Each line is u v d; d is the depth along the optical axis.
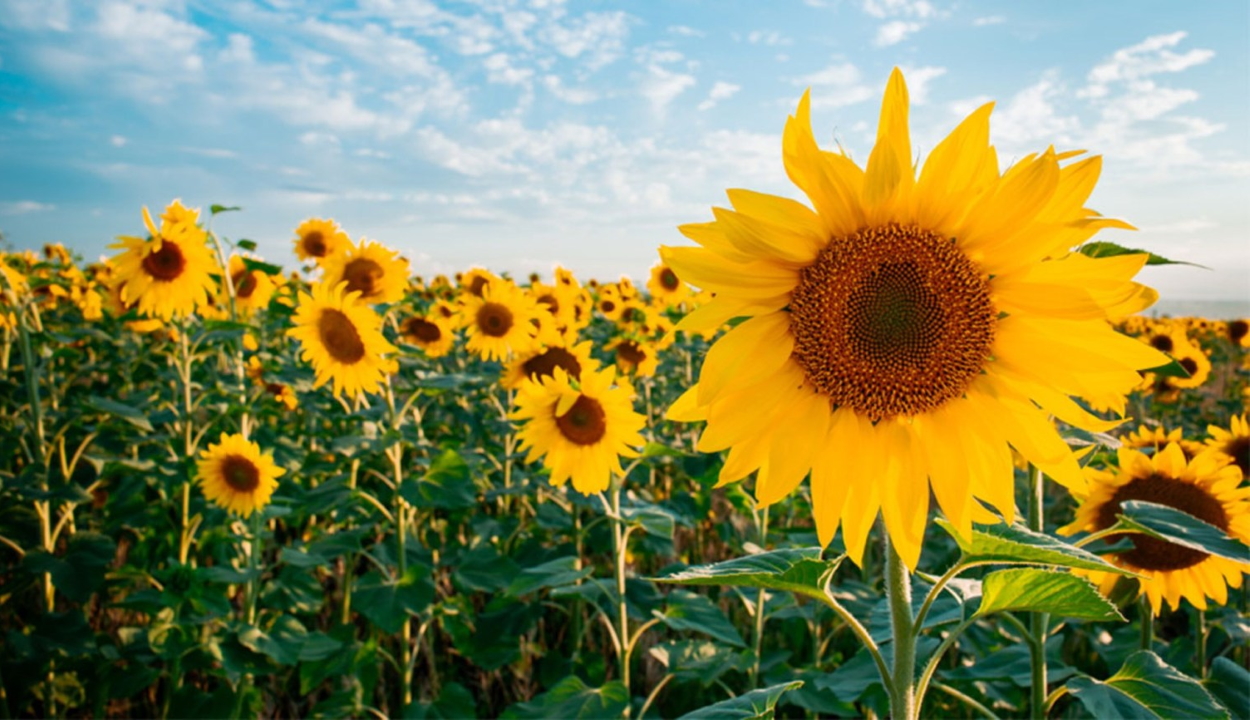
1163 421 12.48
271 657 5.00
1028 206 2.07
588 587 5.15
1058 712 5.05
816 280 2.21
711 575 2.06
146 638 5.86
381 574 5.72
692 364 11.98
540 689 6.23
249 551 6.69
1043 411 2.38
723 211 2.13
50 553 5.77
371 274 7.77
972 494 2.22
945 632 4.69
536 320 8.83
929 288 2.19
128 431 7.60
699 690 5.91
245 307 9.50
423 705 5.15
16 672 5.38
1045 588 2.02
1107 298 2.12
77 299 12.32
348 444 5.94
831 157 2.12
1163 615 6.43
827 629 6.58
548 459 5.54
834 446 2.26
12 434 7.45
